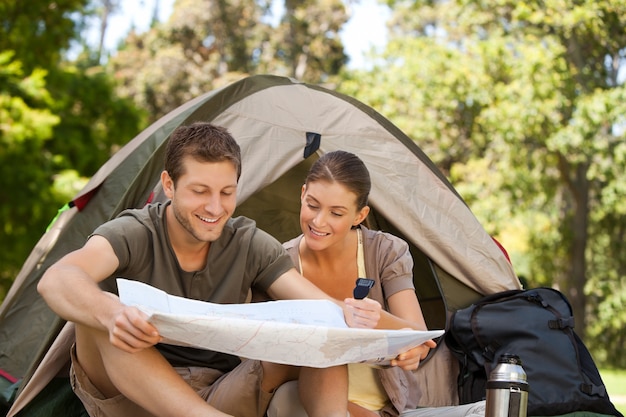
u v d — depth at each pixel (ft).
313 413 7.20
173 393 6.79
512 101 42.37
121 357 6.81
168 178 7.95
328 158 8.71
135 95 81.00
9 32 38.32
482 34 51.55
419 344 7.36
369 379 8.72
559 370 10.17
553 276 51.60
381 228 12.61
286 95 11.85
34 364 8.96
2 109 33.47
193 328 6.55
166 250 7.96
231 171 7.70
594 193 51.60
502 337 10.53
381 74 48.62
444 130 47.24
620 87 41.63
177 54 80.79
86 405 7.61
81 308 6.81
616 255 52.06
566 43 44.47
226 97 11.44
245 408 7.64
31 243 36.14
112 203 11.14
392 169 12.00
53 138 39.58
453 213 12.13
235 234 8.26
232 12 83.15
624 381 32.07
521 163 45.73
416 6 71.92
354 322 7.66
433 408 9.14
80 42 43.65
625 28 41.70
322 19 83.05
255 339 6.67
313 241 8.71
